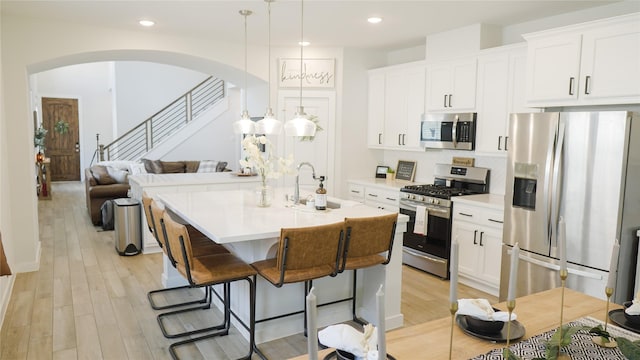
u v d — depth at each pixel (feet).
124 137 35.78
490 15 13.93
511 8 13.14
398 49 19.84
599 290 10.39
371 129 20.13
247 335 10.71
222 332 10.93
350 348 4.25
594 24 10.87
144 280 14.66
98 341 10.44
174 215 13.01
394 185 18.08
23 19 14.70
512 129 12.12
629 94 10.32
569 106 12.44
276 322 10.82
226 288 10.96
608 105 11.99
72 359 9.61
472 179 16.46
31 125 15.78
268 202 12.05
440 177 17.85
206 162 28.04
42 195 31.01
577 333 5.24
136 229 17.44
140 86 35.88
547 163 11.09
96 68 41.16
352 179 20.18
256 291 10.46
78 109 40.93
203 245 11.39
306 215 10.91
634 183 10.18
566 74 11.64
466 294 13.85
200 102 37.09
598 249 10.37
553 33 11.84
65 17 14.64
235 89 31.99
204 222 9.84
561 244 4.82
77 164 41.57
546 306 6.16
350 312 11.91
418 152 19.13
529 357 4.68
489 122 14.82
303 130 10.96
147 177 18.62
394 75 18.75
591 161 10.36
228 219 10.23
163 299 13.06
